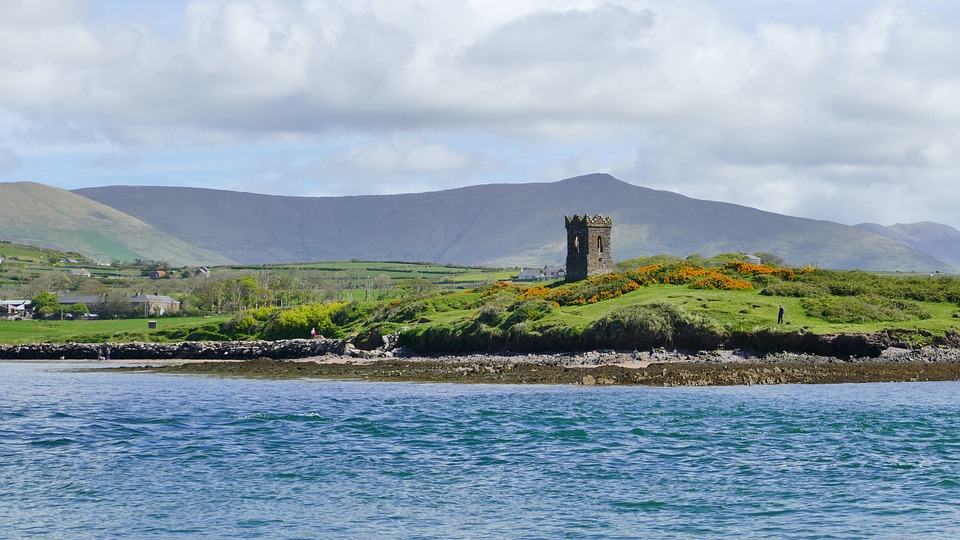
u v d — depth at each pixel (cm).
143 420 6475
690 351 10294
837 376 8981
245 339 16862
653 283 13125
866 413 6594
